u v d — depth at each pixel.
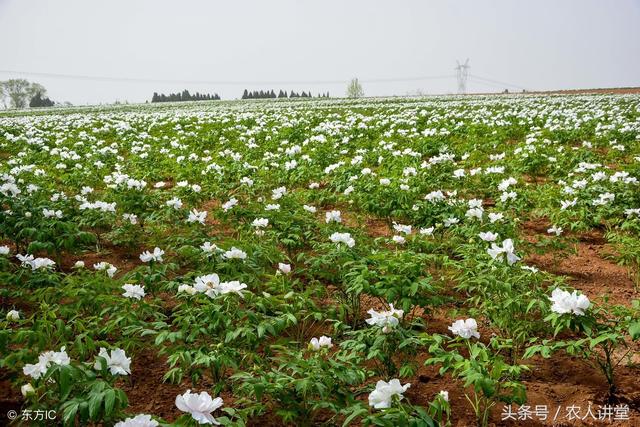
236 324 4.39
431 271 6.42
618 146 12.78
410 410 3.06
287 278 5.25
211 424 3.03
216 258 5.54
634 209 7.24
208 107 41.25
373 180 9.49
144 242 7.39
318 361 3.50
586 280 6.27
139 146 16.64
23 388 3.04
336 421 3.68
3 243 7.16
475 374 3.38
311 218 7.60
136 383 4.18
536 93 51.34
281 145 15.43
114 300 4.49
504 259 5.05
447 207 7.62
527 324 4.64
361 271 5.04
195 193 9.21
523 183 10.34
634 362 4.46
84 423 3.09
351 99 53.16
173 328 4.93
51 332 4.16
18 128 21.48
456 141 15.12
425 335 3.94
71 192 10.40
